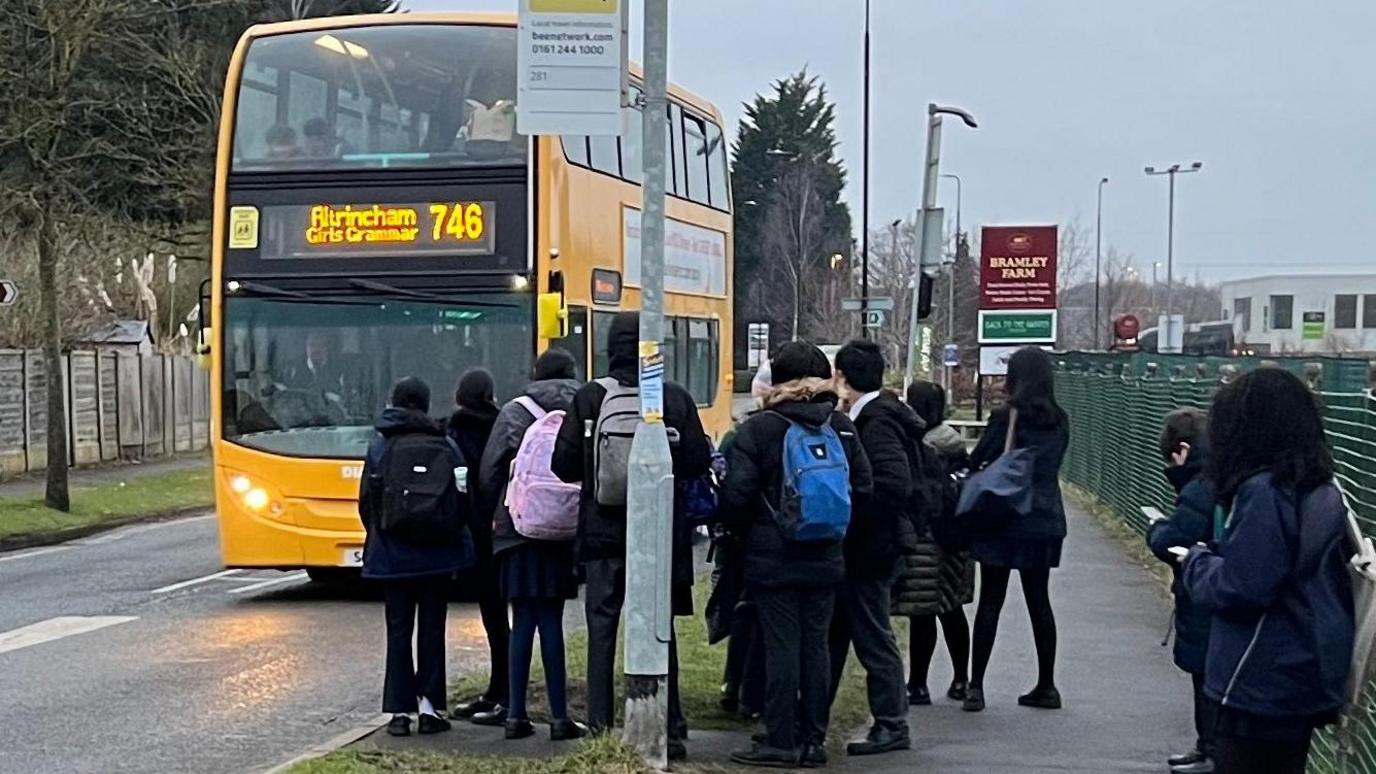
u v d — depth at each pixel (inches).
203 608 532.4
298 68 536.7
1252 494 185.0
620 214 604.1
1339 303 2613.2
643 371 283.3
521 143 524.4
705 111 765.9
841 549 300.7
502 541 311.7
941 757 313.3
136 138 1119.6
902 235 2277.3
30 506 857.5
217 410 530.3
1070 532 773.3
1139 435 767.1
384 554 316.8
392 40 536.1
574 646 424.5
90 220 1134.4
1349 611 185.8
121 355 1253.1
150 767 305.7
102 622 497.7
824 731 305.9
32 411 1094.4
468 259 522.3
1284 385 188.1
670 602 286.4
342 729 339.9
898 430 314.0
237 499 526.3
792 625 297.4
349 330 525.0
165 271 1635.1
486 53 531.5
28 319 1210.6
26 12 865.5
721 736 323.6
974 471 358.0
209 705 366.0
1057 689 386.6
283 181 531.2
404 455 315.6
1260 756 189.2
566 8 284.2
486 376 350.6
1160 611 513.7
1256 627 186.4
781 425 293.6
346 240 526.9
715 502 299.1
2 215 981.2
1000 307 1093.8
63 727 342.3
